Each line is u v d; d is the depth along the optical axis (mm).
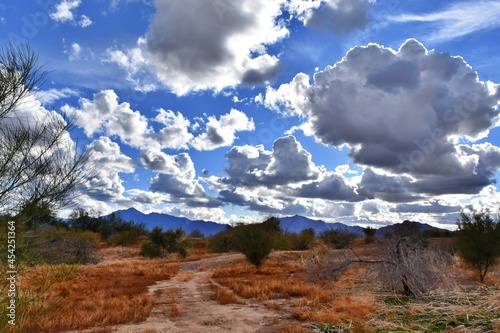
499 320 7219
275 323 9156
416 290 11414
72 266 5402
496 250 15156
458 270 13711
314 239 42375
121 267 28047
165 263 35062
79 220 38406
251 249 26250
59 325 8508
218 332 8453
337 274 13633
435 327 7711
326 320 8875
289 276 19266
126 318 9664
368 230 34344
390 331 7598
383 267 12148
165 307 11672
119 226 68875
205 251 53531
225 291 13836
